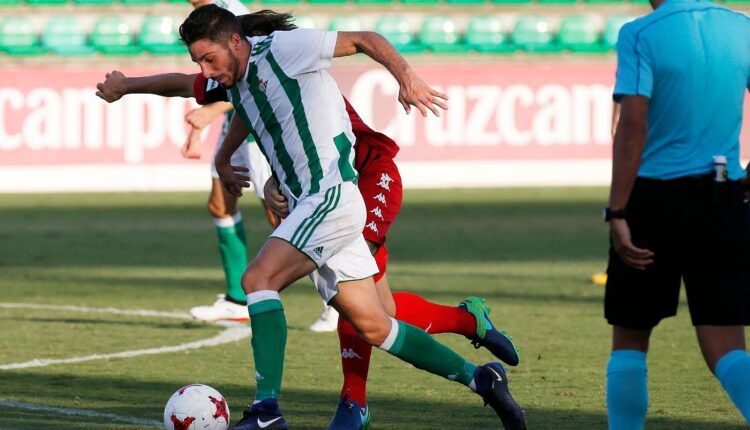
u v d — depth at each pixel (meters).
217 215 29.66
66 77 66.25
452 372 16.91
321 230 16.05
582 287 35.69
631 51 14.08
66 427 17.34
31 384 21.42
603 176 70.00
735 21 14.35
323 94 16.38
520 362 23.86
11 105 65.75
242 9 27.89
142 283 37.16
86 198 64.00
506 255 43.84
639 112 13.83
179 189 67.44
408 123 68.81
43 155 66.25
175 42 75.81
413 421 18.20
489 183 69.56
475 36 78.06
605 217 14.08
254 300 15.87
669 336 27.30
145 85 18.41
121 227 52.94
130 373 22.67
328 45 16.06
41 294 34.75
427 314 18.58
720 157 13.95
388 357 24.80
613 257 14.62
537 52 77.88
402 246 46.56
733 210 14.08
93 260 42.94
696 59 13.95
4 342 26.36
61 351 25.19
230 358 24.53
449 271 39.38
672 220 14.02
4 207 60.28
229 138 18.70
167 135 67.19
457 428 17.64
